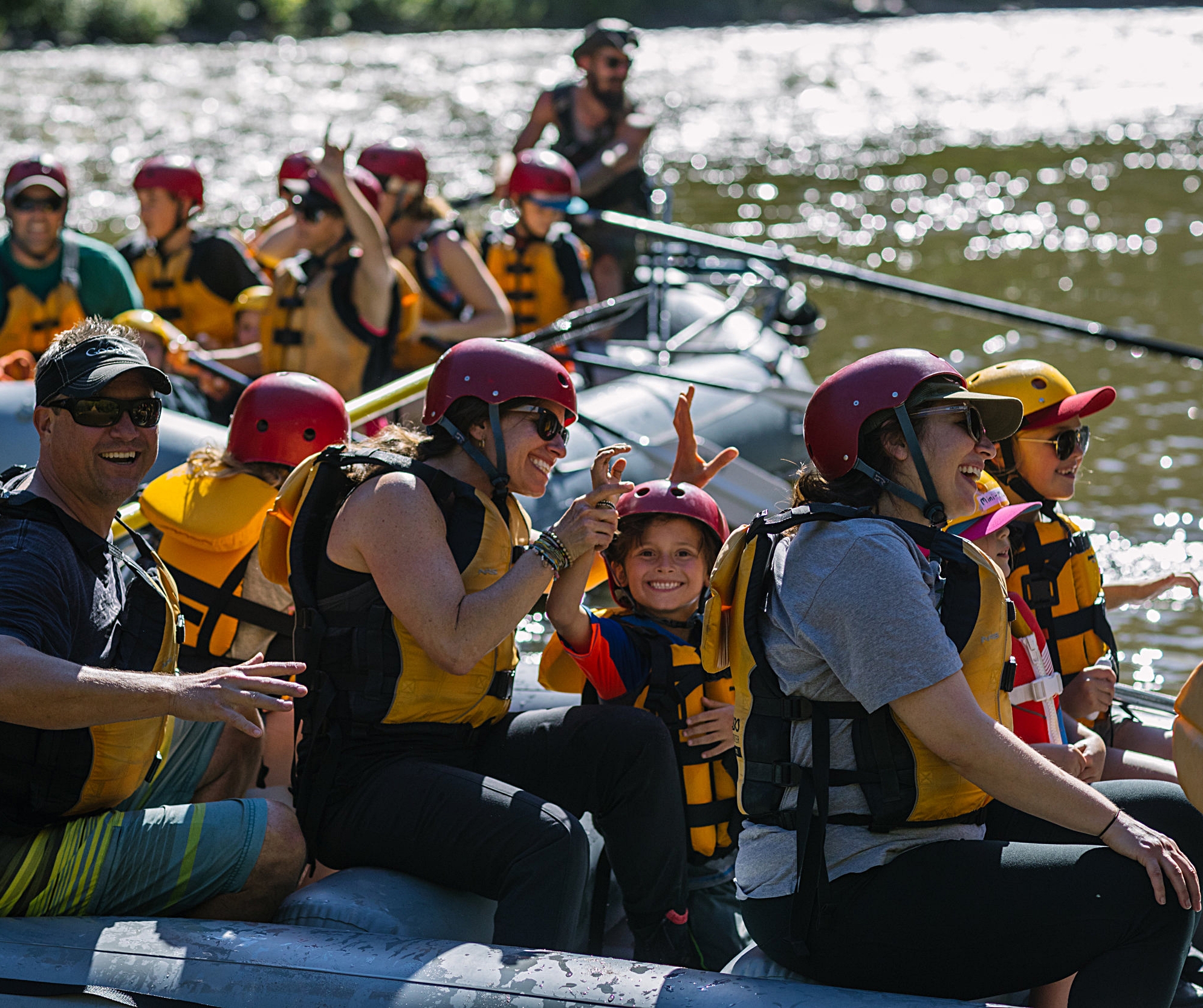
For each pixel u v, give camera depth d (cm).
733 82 11469
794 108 9481
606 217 2380
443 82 11056
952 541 784
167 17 15688
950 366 813
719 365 2311
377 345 1903
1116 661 1101
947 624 778
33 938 791
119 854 820
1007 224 5041
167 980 775
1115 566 1938
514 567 863
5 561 782
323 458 898
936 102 9900
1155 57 13412
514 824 845
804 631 772
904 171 6481
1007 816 884
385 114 8694
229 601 1038
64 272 1956
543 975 766
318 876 977
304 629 890
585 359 2142
